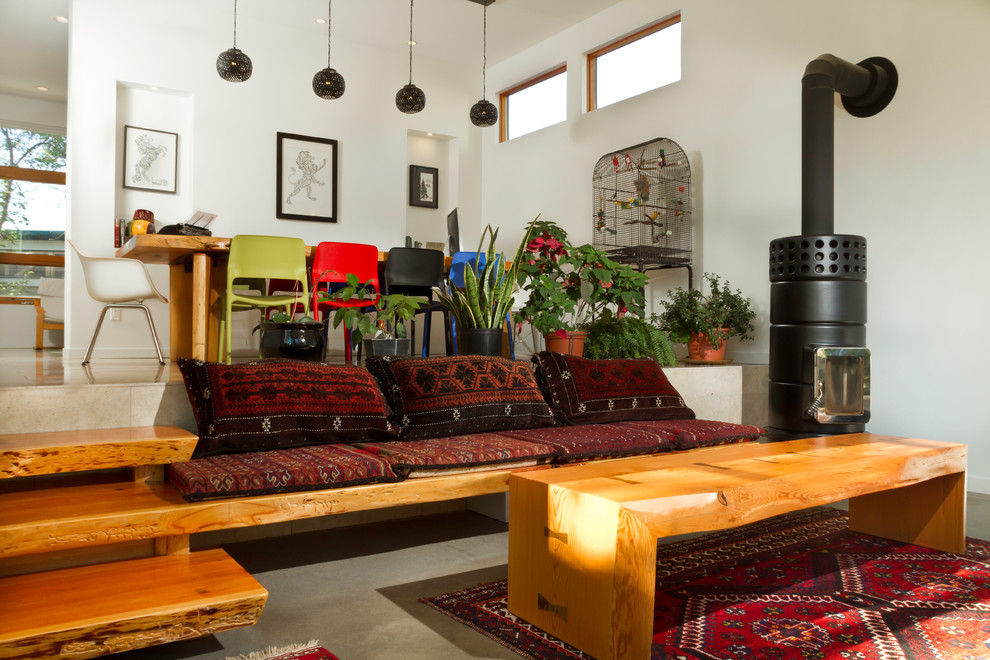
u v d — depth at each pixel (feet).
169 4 19.12
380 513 9.32
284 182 20.68
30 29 20.49
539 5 19.48
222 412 7.22
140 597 5.08
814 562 7.64
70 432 7.13
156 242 11.99
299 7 19.58
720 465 6.81
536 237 11.98
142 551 6.37
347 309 10.74
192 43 19.44
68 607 4.88
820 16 14.51
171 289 15.16
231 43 19.95
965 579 7.07
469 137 23.99
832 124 11.73
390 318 10.95
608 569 5.10
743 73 16.07
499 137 23.80
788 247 11.00
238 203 20.06
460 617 6.01
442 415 8.57
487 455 7.48
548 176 21.61
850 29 13.96
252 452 7.25
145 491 6.35
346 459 6.80
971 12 12.09
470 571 7.28
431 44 22.12
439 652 5.34
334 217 21.39
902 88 13.01
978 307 11.93
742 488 5.75
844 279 10.78
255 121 20.33
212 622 4.99
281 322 10.00
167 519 5.72
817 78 11.75
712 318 14.88
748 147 15.96
